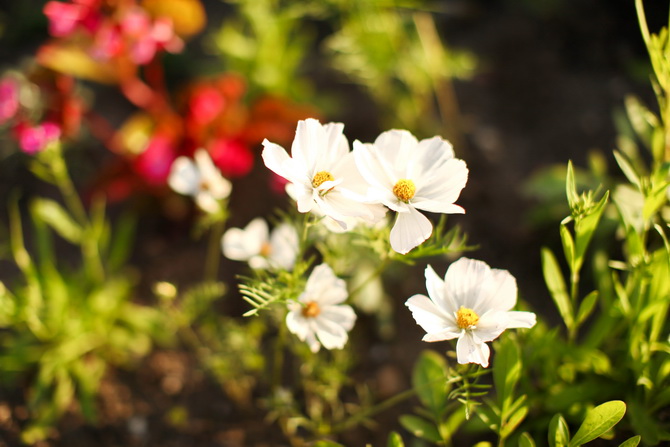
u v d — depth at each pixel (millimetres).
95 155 1146
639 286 703
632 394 725
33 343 867
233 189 1077
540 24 1322
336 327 647
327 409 833
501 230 1012
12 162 1110
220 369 802
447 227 1013
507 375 667
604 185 921
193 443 833
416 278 935
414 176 608
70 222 895
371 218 587
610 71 1237
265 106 1025
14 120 896
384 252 651
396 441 678
